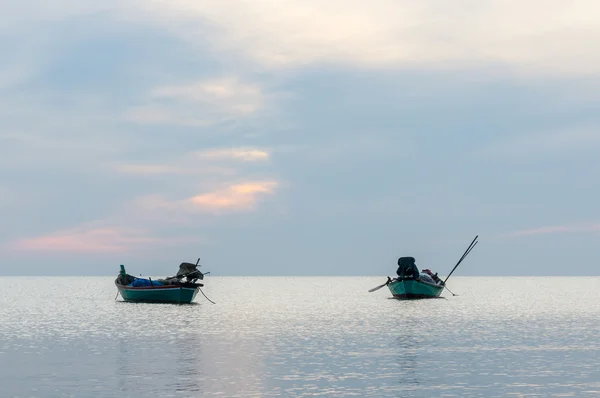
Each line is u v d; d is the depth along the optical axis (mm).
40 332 51906
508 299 110250
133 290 83875
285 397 26688
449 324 58500
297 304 93062
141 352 39469
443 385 29172
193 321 61688
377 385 29109
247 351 39875
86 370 32781
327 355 38094
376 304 89812
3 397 26625
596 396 26922
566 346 42250
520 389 28297
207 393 27344
